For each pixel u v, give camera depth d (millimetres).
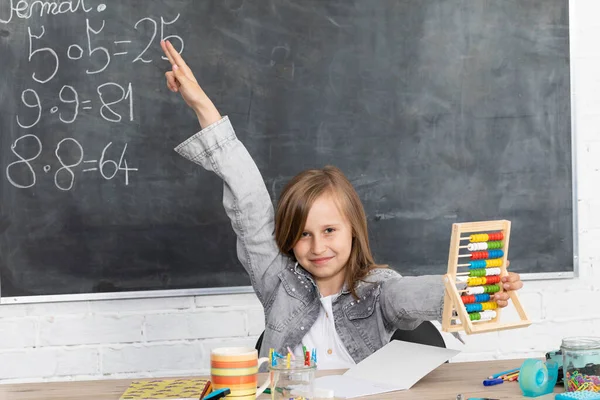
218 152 1933
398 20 2658
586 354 1387
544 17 2725
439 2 2678
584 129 2766
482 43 2697
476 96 2695
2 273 2518
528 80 2721
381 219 2662
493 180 2707
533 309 2760
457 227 1523
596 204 2777
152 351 2602
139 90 2562
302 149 2627
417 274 2676
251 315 2643
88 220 2551
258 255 1990
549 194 2732
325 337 1907
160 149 2574
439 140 2682
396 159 2664
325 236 1878
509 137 2713
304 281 1947
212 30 2588
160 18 2568
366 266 1954
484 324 1535
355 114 2646
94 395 1468
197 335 2621
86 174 2549
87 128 2549
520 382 1399
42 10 2527
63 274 2543
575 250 2752
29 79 2523
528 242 2730
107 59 2553
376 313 1883
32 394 1497
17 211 2523
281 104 2617
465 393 1422
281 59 2615
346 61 2641
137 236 2570
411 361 1563
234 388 1312
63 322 2564
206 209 2598
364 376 1545
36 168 2529
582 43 2752
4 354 2543
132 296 2568
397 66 2662
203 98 1945
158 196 2576
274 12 2609
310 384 1284
